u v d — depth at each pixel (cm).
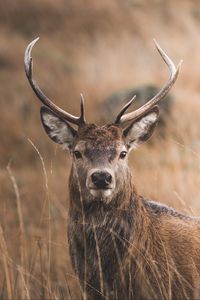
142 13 4759
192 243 1170
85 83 3606
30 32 4691
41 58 4172
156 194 1609
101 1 4859
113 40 4372
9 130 2970
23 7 4916
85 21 4719
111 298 1114
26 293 1226
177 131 2406
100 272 1092
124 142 1165
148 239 1142
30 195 2070
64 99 3391
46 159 2609
